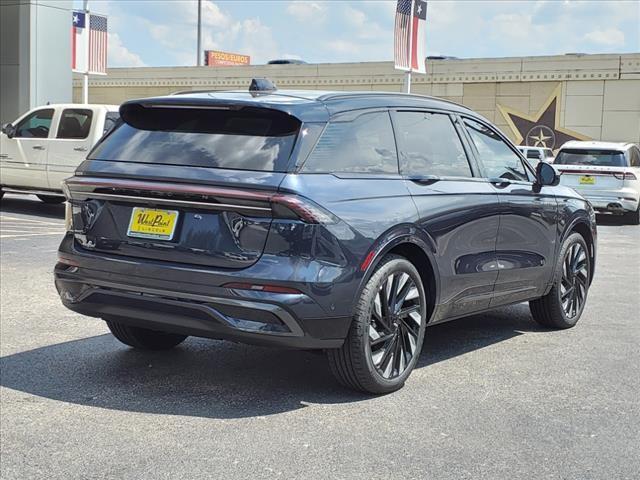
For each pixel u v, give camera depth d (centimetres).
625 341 617
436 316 514
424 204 490
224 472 359
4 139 1503
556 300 644
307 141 438
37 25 2195
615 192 1658
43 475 356
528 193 598
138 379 496
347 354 448
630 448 393
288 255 413
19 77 2203
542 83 3250
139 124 484
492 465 370
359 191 450
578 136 3209
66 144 1420
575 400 466
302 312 414
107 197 457
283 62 3878
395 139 498
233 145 443
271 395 468
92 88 4219
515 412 443
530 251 600
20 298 736
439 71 3419
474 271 537
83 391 471
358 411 441
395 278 468
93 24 2288
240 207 417
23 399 456
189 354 555
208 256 425
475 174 555
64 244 480
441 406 452
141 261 442
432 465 369
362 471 361
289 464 368
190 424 418
